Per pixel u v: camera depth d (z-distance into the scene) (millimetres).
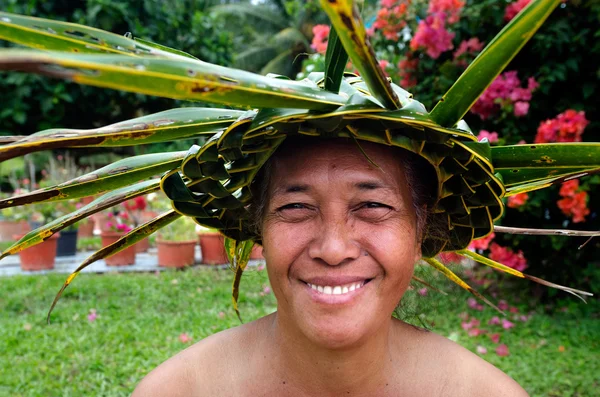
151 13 7262
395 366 1222
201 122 889
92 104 7699
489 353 3467
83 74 531
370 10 6262
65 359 3555
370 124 871
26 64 482
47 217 7246
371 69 708
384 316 1060
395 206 1027
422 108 868
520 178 1085
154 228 1230
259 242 1334
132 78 569
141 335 3977
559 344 3623
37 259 6449
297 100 743
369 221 1017
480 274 5164
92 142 789
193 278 5922
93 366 3398
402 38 4648
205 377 1260
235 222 1251
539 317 4133
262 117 840
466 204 1152
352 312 1005
